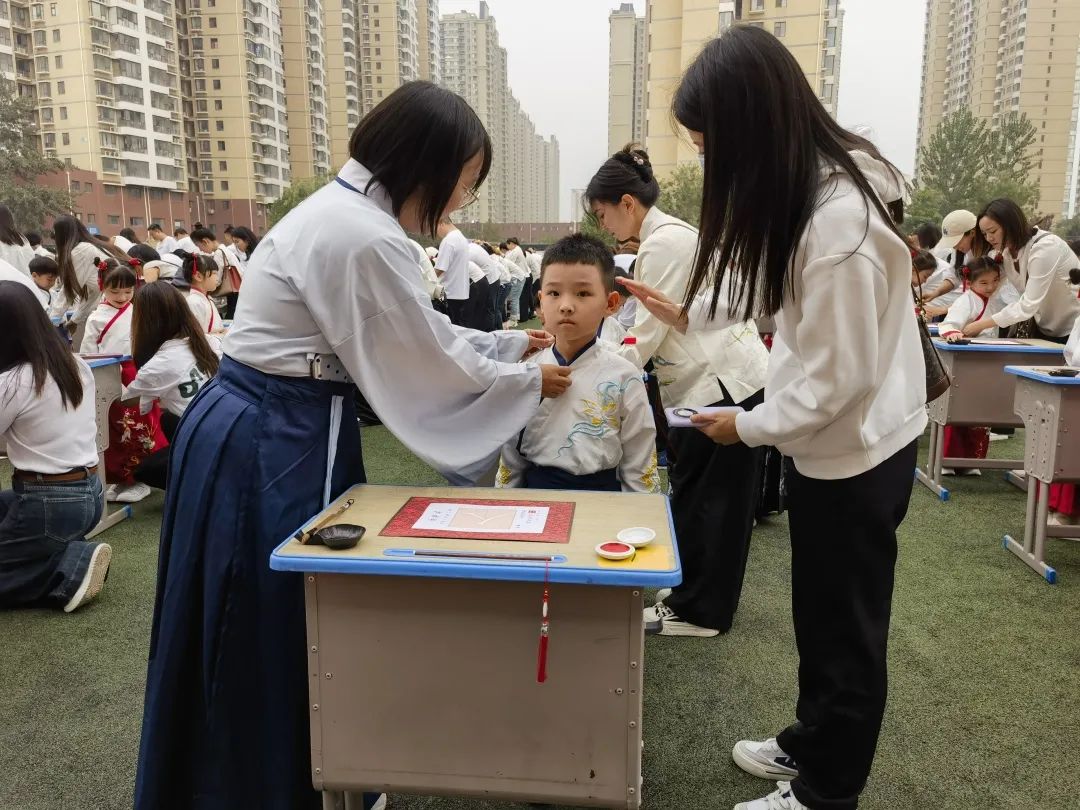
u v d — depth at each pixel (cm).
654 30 3753
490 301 841
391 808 164
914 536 325
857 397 119
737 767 177
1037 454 281
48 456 251
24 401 244
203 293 427
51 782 173
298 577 131
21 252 556
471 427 143
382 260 127
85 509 258
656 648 232
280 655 130
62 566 257
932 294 574
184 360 338
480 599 112
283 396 133
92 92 3531
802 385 124
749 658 226
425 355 133
